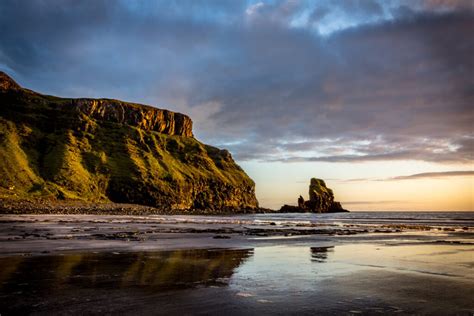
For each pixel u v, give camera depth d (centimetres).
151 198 16288
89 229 3375
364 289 991
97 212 9806
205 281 1082
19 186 12669
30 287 972
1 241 2166
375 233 3525
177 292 936
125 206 13838
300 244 2308
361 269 1321
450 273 1247
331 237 2933
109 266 1329
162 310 771
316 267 1366
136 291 941
